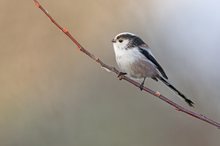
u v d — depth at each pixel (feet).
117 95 51.55
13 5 51.55
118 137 49.55
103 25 53.83
